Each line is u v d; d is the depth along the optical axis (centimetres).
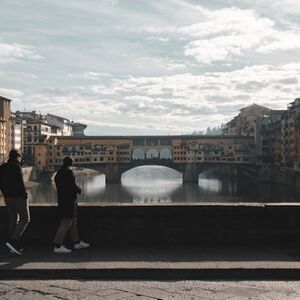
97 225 1066
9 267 861
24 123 15775
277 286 795
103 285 798
